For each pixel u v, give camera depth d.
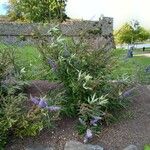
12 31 16.66
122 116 5.56
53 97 5.52
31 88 6.01
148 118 5.60
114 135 5.18
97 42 5.64
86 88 5.17
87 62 5.47
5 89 5.39
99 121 5.31
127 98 5.75
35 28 5.75
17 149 4.86
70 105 5.36
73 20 18.72
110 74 5.68
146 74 7.16
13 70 5.86
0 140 4.77
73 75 5.43
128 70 7.61
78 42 5.60
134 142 5.10
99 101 5.24
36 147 4.90
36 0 19.03
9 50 6.40
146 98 6.14
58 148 4.92
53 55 5.52
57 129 5.18
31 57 8.97
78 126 5.18
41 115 5.06
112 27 16.14
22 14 19.67
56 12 18.89
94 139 5.07
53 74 5.70
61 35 5.66
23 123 4.93
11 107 4.90
